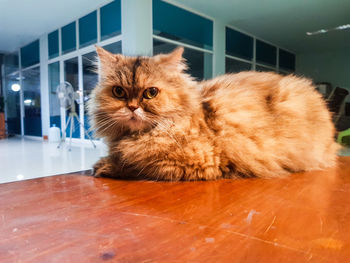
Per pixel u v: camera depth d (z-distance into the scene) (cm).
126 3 389
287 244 40
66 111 591
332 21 407
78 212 56
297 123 103
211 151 88
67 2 446
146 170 91
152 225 48
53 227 48
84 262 35
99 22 464
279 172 96
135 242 41
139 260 36
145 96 92
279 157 96
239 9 435
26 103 761
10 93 838
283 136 99
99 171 95
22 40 682
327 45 419
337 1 364
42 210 58
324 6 380
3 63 831
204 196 68
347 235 44
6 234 45
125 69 94
